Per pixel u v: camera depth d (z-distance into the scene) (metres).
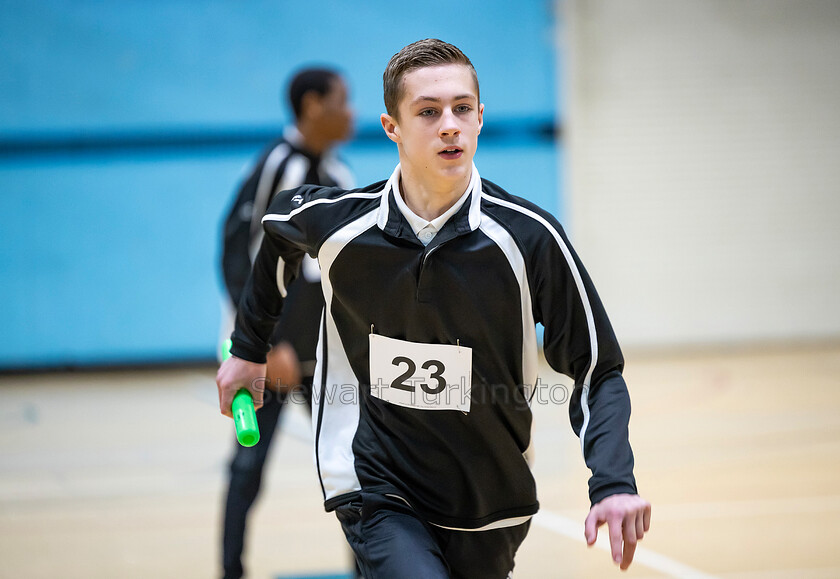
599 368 4.44
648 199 20.95
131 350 19.38
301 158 8.25
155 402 16.69
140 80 19.02
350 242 4.65
